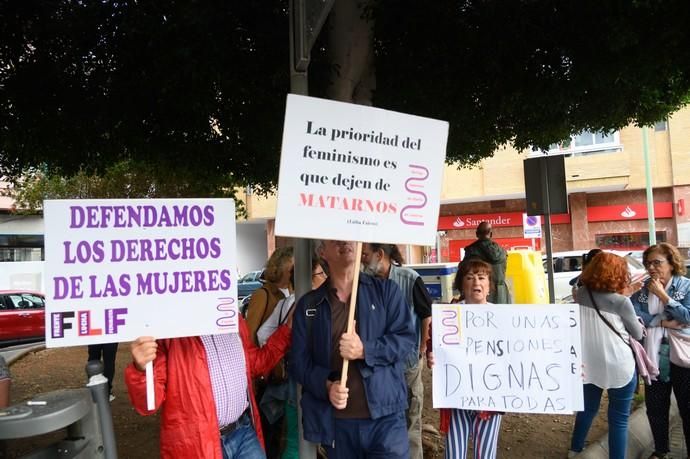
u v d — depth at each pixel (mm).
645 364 3928
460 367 3211
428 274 7922
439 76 4828
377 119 2635
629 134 20984
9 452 4656
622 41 3957
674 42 4012
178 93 4379
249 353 2916
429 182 2742
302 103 2500
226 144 5848
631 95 5340
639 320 4023
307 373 2594
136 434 5184
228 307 2574
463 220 23547
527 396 3146
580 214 21734
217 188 8008
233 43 4195
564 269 13188
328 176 2543
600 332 3863
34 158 5008
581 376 3121
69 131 4723
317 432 2574
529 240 22500
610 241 21625
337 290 2732
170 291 2498
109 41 4141
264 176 6738
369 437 2564
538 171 6367
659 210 20859
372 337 2615
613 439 3891
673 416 5793
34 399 2246
